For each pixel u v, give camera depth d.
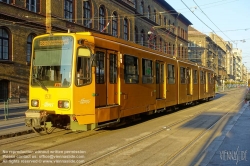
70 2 31.67
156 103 15.75
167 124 13.74
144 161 7.32
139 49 13.93
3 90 24.84
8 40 25.22
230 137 10.17
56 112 9.85
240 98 36.22
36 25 27.73
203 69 27.72
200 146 8.99
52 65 10.12
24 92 26.67
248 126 12.65
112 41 11.69
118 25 39.94
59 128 11.50
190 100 22.88
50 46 10.25
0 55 24.52
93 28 34.84
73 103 9.66
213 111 19.83
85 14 34.00
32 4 27.61
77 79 9.79
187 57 72.56
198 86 25.59
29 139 9.95
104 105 10.91
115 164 7.04
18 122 13.68
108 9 37.78
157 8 54.59
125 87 12.33
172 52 61.41
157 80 16.31
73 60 9.79
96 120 10.23
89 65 10.14
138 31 46.84
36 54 10.51
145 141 9.75
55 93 9.91
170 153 8.12
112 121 11.43
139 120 15.40
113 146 8.91
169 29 59.38
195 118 15.98
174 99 18.91
